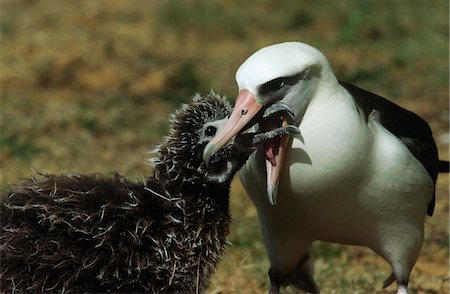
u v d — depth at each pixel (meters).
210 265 10.03
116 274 9.49
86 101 21.62
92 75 23.33
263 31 28.11
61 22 27.80
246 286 12.81
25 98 21.58
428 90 22.73
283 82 9.59
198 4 29.45
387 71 24.02
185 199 9.80
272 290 11.12
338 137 9.81
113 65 24.05
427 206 10.89
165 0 30.02
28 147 18.38
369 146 9.98
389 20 27.55
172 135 9.88
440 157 18.14
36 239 9.50
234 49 26.31
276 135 9.60
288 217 10.46
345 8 29.23
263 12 29.42
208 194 9.88
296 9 29.30
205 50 26.19
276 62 9.55
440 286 12.88
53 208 9.53
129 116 20.69
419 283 13.01
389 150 10.10
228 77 23.55
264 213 10.68
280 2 30.06
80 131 19.64
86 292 9.51
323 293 12.55
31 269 9.48
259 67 9.51
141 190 9.77
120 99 21.83
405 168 10.16
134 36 26.95
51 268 9.45
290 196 10.15
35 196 9.68
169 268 9.70
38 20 27.89
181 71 23.06
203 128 9.74
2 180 16.25
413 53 25.41
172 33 27.52
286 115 9.77
